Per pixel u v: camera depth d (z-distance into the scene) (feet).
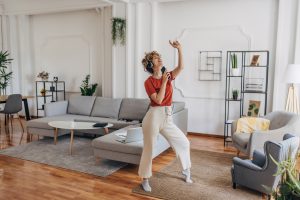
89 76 21.70
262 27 15.97
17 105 18.63
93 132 16.14
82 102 18.45
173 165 12.38
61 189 9.96
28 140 16.51
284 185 4.65
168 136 9.91
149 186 9.91
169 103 9.68
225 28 16.81
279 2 15.08
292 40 15.05
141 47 18.70
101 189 9.98
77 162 12.63
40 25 23.52
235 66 15.88
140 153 11.05
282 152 8.34
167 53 18.38
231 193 9.66
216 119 17.62
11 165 12.32
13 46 23.88
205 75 17.60
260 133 11.18
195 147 15.39
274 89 15.61
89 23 21.34
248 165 9.39
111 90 20.20
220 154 14.12
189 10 17.58
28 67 24.27
